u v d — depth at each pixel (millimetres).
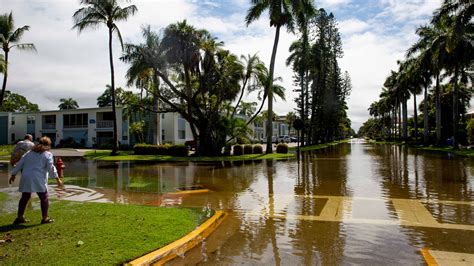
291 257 4953
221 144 27703
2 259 4449
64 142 48688
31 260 4430
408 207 8211
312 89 51125
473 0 25000
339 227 6492
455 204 8523
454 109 32312
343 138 132375
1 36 29828
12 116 54219
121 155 28391
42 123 52125
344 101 76250
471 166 18141
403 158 24656
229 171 16766
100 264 4352
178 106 29234
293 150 38438
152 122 33188
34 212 7191
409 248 5285
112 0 27000
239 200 9273
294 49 42375
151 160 24000
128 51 25984
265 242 5645
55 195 10055
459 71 35969
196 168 18406
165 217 6793
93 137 48344
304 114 47938
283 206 8438
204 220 6812
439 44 32656
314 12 28594
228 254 5094
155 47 25969
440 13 26938
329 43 51031
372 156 27516
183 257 4977
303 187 11508
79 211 7227
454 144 32219
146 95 33000
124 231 5738
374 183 12297
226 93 27891
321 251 5191
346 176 14445
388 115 101188
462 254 5008
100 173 16203
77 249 4863
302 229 6387
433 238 5777
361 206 8352
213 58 26953
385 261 4766
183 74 28422
